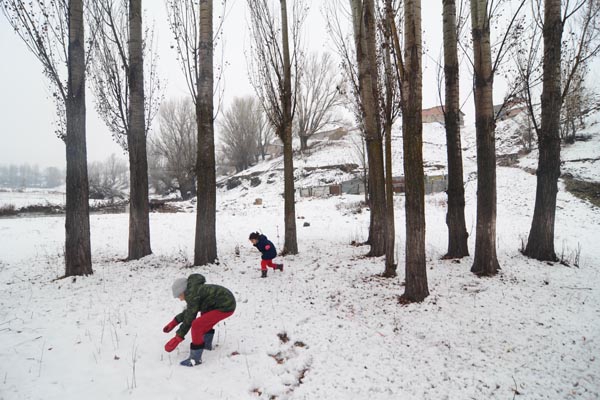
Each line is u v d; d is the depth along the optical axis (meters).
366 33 8.38
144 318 5.44
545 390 3.60
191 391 3.70
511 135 35.72
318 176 36.62
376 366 4.18
